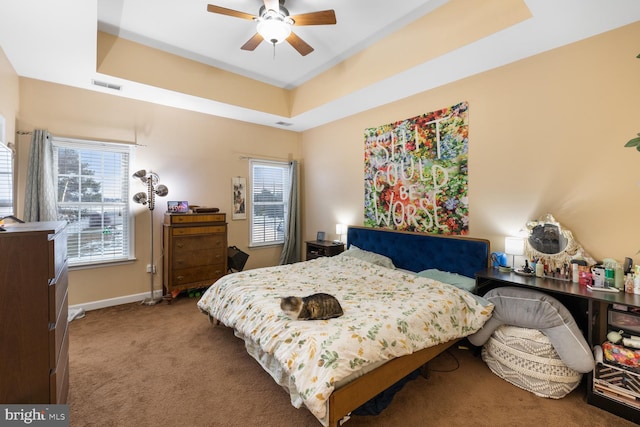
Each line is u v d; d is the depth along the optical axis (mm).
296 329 1737
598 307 2027
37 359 1318
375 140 3973
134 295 3791
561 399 1922
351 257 3641
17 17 2061
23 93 3049
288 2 2471
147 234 3875
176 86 3439
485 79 2871
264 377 2150
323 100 3855
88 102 3416
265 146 5000
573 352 1839
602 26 2115
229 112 4246
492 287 2619
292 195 5152
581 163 2305
